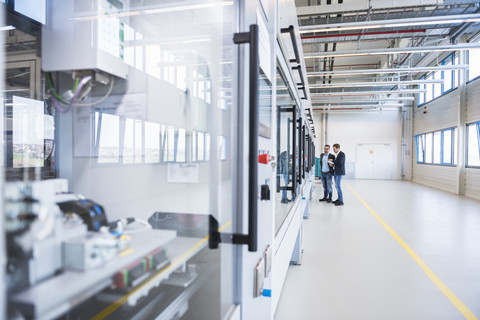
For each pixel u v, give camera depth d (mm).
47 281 408
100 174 1025
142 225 800
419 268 2760
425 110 10430
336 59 9094
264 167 1069
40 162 1083
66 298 411
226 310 798
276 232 1574
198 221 1044
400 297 2209
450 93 8383
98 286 487
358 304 2111
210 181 878
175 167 1076
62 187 660
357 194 7867
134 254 580
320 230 4125
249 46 792
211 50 953
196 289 903
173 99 1081
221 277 859
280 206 1943
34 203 398
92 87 984
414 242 3562
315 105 11578
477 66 7117
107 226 690
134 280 582
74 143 1020
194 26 1038
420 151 10977
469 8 4727
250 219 766
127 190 1083
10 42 1070
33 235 392
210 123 897
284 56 1619
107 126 1029
